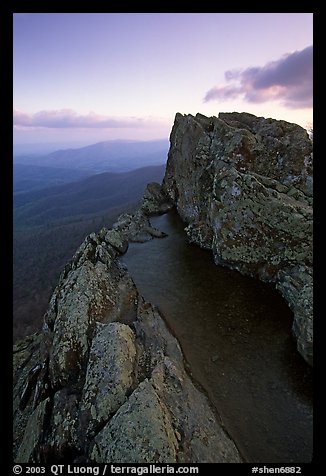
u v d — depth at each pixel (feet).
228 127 82.94
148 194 118.01
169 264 74.33
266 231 61.46
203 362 47.42
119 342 43.39
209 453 33.73
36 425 41.39
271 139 75.31
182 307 59.21
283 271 59.36
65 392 42.65
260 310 56.03
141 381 41.29
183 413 37.32
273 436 37.24
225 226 67.10
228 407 40.83
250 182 64.13
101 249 71.31
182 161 99.66
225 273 67.00
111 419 35.19
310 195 67.10
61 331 48.49
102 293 54.95
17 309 313.73
